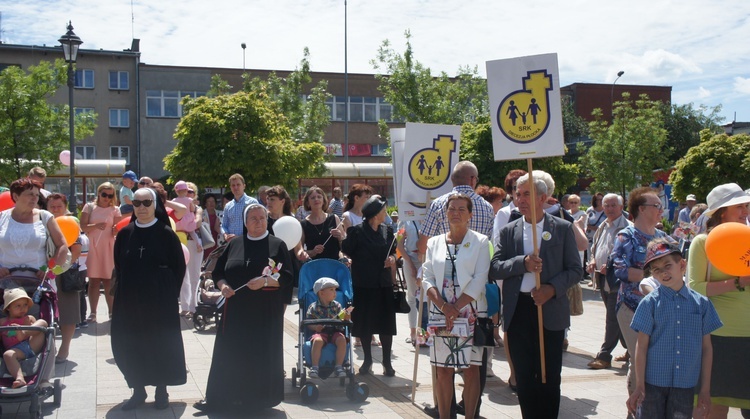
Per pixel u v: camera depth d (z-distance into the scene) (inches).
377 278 303.6
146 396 253.3
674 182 998.4
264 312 248.4
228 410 244.4
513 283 216.1
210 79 1701.5
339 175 1306.6
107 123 1662.2
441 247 223.3
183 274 258.5
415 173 302.2
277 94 1365.7
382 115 1836.9
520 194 219.6
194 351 346.0
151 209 252.2
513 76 221.3
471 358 220.5
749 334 200.5
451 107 1211.9
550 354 212.1
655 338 181.9
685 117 1913.1
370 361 313.9
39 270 258.5
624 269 244.4
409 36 1193.4
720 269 197.3
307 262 300.2
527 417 213.9
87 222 398.3
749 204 223.0
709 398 185.3
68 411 245.4
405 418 243.4
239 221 417.1
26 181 262.8
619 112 1318.9
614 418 243.6
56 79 909.8
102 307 478.9
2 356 231.1
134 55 1664.6
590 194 1390.3
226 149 869.8
